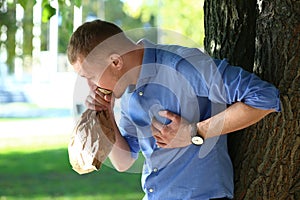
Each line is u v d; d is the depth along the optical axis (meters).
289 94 3.47
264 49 3.57
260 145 3.54
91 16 25.48
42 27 15.04
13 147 17.22
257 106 3.07
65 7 6.30
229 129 3.16
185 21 18.83
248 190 3.58
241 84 3.07
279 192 3.55
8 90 23.97
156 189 3.42
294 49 3.47
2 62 11.91
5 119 21.83
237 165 3.61
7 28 9.96
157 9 20.03
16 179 13.23
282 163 3.52
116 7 25.17
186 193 3.36
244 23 3.78
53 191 12.17
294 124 3.48
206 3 3.92
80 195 11.82
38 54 19.77
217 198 3.35
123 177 13.34
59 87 22.83
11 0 7.09
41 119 21.80
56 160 15.33
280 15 3.50
